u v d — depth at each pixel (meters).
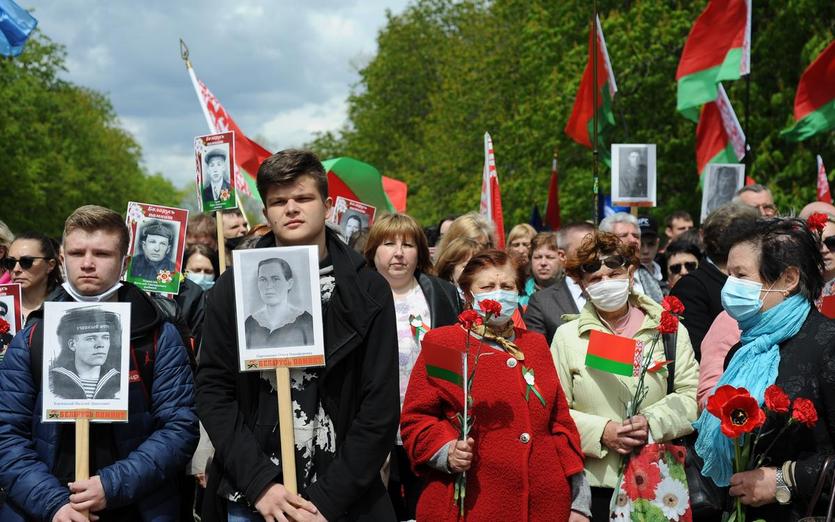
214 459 3.50
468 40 41.62
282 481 3.40
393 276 5.50
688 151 20.33
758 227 3.65
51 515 3.51
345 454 3.36
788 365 3.47
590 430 4.41
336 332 3.44
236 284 3.43
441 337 4.34
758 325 3.60
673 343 4.61
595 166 7.32
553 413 4.27
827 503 3.32
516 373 4.20
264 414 3.43
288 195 3.47
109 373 3.62
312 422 3.43
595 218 7.02
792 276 3.54
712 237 5.46
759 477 3.39
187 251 7.50
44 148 36.97
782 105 18.03
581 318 4.70
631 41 20.02
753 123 18.42
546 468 4.12
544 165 25.33
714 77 10.72
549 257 7.21
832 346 3.40
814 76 10.34
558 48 23.69
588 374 4.58
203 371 3.48
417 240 5.57
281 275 3.43
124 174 56.50
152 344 3.79
